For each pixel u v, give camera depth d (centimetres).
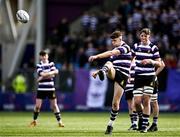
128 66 3706
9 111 7888
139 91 3872
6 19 8550
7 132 3916
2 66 8712
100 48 8362
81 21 9494
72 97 7875
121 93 3678
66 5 9569
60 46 8706
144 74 3825
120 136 3581
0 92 8100
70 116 6525
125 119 5800
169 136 3625
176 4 8888
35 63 8644
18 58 8644
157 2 8888
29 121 5434
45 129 4253
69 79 7888
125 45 3675
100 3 9650
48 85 4616
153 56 3838
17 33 8756
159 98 7756
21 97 8044
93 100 7850
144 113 3869
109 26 8706
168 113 7481
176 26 8600
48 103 7888
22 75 8088
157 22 8612
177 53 8212
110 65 3572
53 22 9544
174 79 7781
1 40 8688
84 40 8625
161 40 8369
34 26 9388
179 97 7762
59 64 8312
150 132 3919
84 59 8312
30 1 9312
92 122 5291
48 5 9525
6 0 8406
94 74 3538
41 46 8712
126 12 8769
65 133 3838
